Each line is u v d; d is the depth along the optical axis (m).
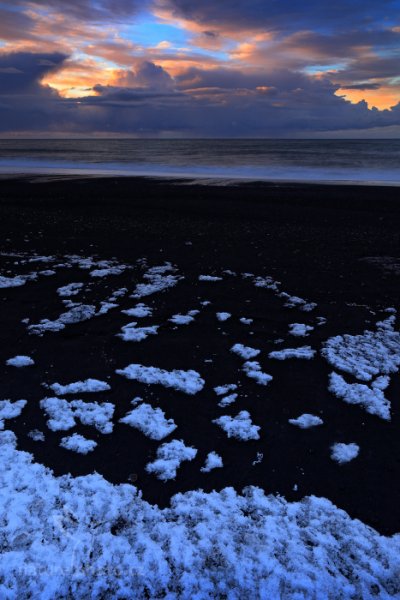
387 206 15.57
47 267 8.96
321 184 21.83
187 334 6.06
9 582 2.62
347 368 5.11
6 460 3.59
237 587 2.63
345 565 2.78
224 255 9.94
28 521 3.02
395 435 4.04
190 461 3.67
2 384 4.74
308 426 4.15
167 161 39.06
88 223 13.22
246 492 3.35
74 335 5.96
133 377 4.91
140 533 2.96
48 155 49.97
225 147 85.69
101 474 3.50
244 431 4.04
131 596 2.57
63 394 4.57
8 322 6.33
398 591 2.64
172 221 13.55
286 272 8.76
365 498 3.32
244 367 5.18
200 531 2.99
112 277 8.40
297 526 3.05
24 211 15.03
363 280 8.27
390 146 90.50
